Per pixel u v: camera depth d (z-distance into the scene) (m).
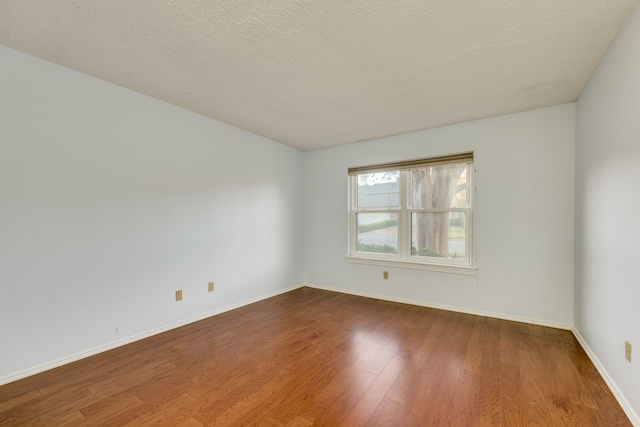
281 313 3.20
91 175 2.23
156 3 1.43
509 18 1.54
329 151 4.23
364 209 3.99
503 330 2.68
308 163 4.44
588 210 2.22
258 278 3.67
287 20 1.56
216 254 3.16
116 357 2.20
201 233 3.02
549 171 2.76
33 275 1.95
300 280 4.41
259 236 3.70
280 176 4.04
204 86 2.37
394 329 2.73
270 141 3.88
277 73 2.14
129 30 1.66
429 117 3.02
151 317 2.60
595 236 2.05
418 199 3.54
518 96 2.52
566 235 2.69
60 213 2.07
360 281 3.92
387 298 3.68
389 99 2.59
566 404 1.63
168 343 2.44
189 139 2.90
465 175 3.26
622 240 1.61
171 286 2.75
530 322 2.84
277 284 3.97
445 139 3.28
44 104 1.99
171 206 2.75
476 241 3.09
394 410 1.60
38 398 1.70
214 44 1.79
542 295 2.79
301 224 4.46
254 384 1.85
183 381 1.88
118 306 2.38
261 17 1.54
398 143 3.62
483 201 3.05
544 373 1.95
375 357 2.19
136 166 2.50
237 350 2.32
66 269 2.10
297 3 1.43
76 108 2.14
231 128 3.33
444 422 1.50
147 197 2.57
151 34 1.69
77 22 1.59
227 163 3.29
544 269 2.78
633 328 1.48
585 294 2.29
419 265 3.44
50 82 2.02
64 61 2.01
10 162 1.86
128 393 1.75
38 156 1.97
